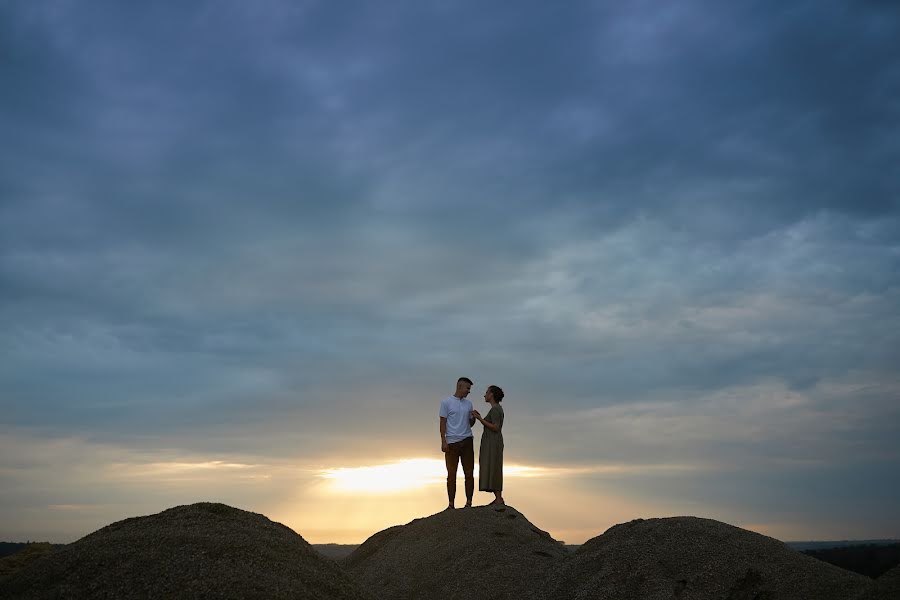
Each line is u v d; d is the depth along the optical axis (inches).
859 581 295.0
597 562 352.8
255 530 307.7
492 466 503.2
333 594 271.9
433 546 448.1
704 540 340.2
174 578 245.4
